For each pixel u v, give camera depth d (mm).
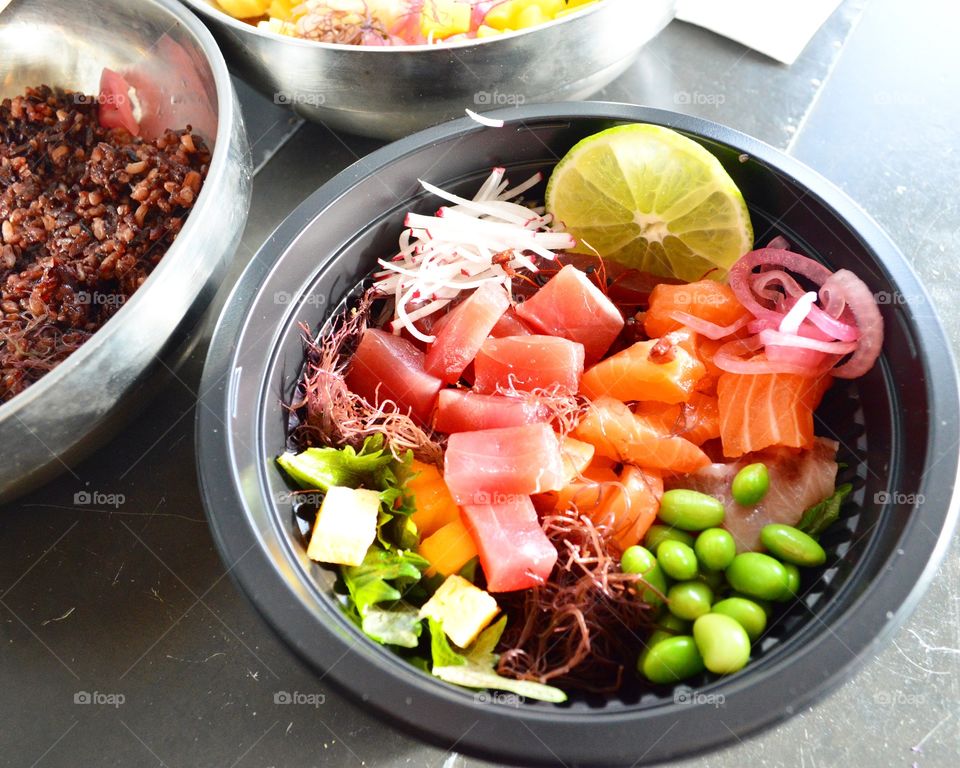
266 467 209
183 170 263
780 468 219
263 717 222
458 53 246
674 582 203
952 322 266
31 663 231
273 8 303
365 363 234
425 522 217
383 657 184
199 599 237
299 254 226
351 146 309
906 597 177
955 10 329
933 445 190
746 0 328
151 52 280
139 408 233
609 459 225
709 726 170
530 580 202
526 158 253
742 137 230
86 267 249
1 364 235
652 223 247
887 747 212
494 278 252
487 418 219
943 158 298
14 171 272
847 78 317
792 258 226
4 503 226
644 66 322
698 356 228
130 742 221
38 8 282
